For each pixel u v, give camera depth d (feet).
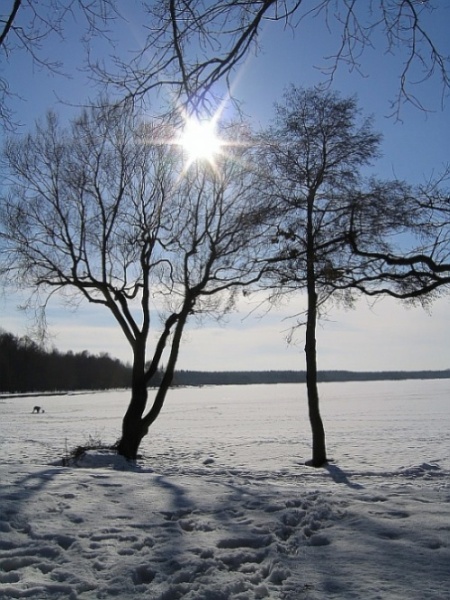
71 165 61.67
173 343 64.23
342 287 55.77
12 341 407.64
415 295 44.34
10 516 23.30
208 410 186.09
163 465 58.85
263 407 198.80
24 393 399.65
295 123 59.62
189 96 19.08
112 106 19.75
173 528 22.45
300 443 84.84
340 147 59.41
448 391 287.28
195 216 62.85
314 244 57.67
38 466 37.99
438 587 16.96
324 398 250.98
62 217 61.52
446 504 26.25
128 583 17.47
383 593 16.61
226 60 18.44
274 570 18.17
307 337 62.34
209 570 18.30
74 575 17.99
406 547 20.25
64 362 460.96
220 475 51.16
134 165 61.52
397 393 278.87
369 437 91.40
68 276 63.31
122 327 63.72
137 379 63.16
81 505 25.44
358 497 27.91
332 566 18.85
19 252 62.39
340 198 57.52
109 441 89.71
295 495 28.27
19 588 16.94
